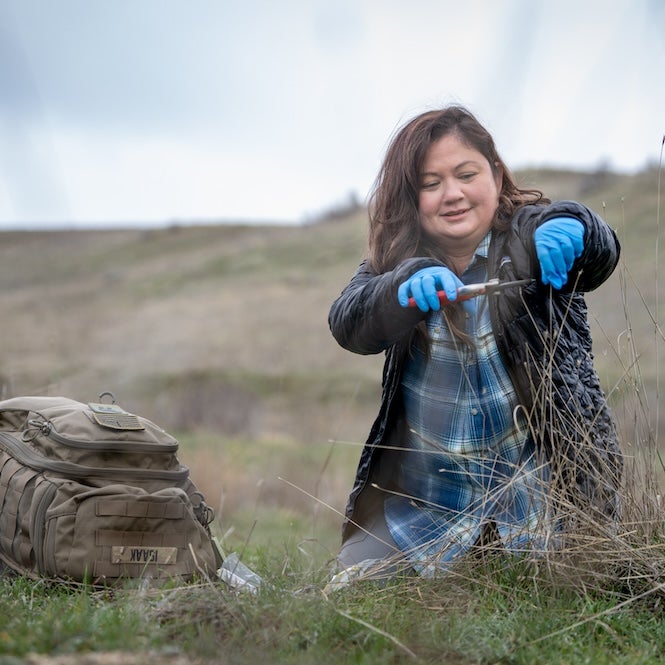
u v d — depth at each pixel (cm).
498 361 362
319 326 4038
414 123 367
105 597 328
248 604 291
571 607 319
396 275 340
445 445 372
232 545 523
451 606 316
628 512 354
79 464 354
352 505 385
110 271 6044
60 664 245
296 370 3127
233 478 1075
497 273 359
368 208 385
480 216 362
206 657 256
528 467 363
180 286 5369
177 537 350
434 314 366
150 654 254
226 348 3697
